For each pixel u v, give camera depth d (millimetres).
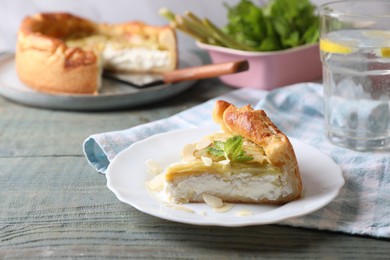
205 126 865
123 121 940
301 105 928
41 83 1011
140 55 1108
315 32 1033
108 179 699
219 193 687
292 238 645
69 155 827
